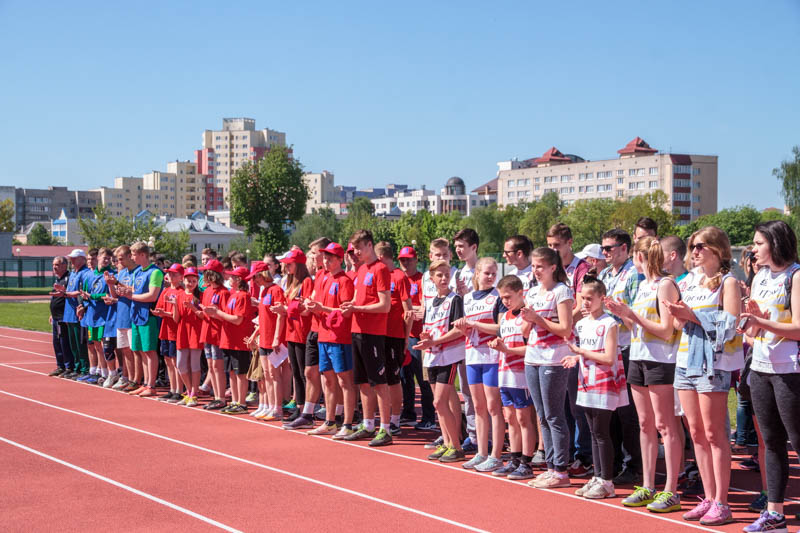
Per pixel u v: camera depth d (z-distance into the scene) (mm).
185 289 12203
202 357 13492
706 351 6156
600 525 6191
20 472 7820
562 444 7398
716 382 6129
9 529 6031
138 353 13133
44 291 59938
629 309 6465
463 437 9625
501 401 7949
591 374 7078
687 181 155250
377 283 9234
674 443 6688
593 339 7035
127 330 13219
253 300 11391
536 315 7133
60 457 8477
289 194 82250
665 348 6621
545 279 7406
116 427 10203
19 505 6684
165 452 8758
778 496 5922
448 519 6316
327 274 10133
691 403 6332
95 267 14469
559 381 7332
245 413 11453
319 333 9836
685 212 155125
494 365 7914
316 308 9477
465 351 8352
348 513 6465
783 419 5777
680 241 6887
